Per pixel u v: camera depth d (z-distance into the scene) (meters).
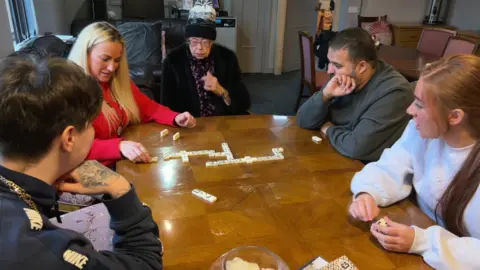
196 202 1.21
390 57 3.73
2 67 0.65
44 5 4.24
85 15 5.33
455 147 1.14
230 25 5.57
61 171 0.72
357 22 6.07
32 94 0.61
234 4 5.79
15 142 0.63
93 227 1.16
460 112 1.03
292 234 1.07
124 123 1.85
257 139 1.73
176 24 4.93
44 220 0.64
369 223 1.13
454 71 1.03
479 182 1.04
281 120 1.97
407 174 1.31
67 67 0.68
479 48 3.65
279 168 1.46
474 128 1.07
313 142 1.72
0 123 0.61
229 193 1.27
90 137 0.74
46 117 0.63
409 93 1.62
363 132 1.58
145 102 1.97
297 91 5.32
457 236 1.05
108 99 1.78
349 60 1.62
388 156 1.34
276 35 6.01
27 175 0.65
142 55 4.32
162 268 0.89
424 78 1.08
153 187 1.29
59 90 0.64
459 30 6.04
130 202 0.81
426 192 1.24
